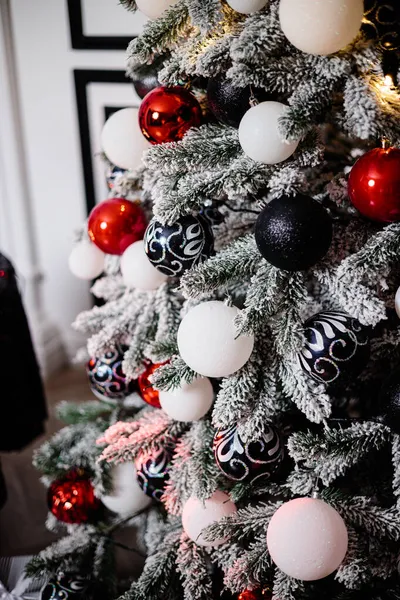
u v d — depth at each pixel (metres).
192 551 1.05
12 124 2.06
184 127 0.97
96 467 1.19
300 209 0.85
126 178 1.09
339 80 0.90
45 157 2.14
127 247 1.10
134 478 1.20
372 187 0.85
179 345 0.92
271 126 0.85
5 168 2.13
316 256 0.87
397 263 0.95
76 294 2.34
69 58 1.98
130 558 1.53
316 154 0.90
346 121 0.89
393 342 0.97
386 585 1.01
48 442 1.32
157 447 1.10
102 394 1.24
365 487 1.05
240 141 0.88
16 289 1.54
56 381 2.37
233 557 0.99
